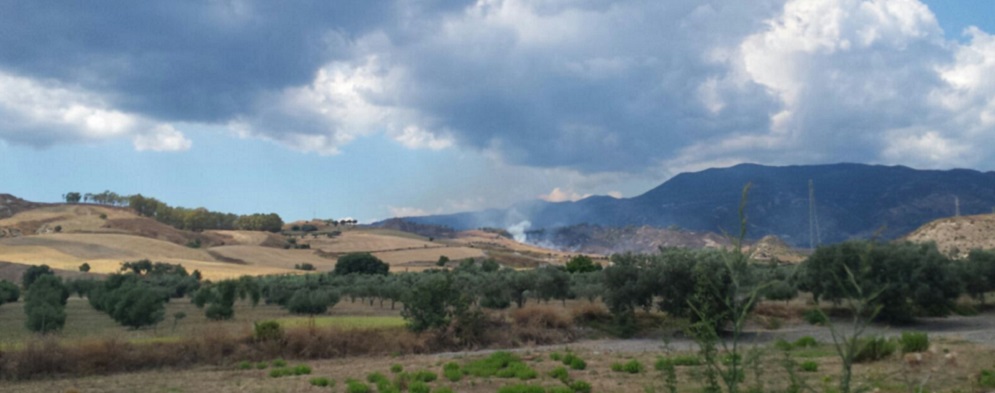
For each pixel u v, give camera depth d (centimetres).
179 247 17150
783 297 5609
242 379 2644
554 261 19038
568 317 4484
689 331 723
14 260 13562
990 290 6159
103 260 14450
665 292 4422
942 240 10781
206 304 6994
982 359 2455
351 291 7869
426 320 3838
